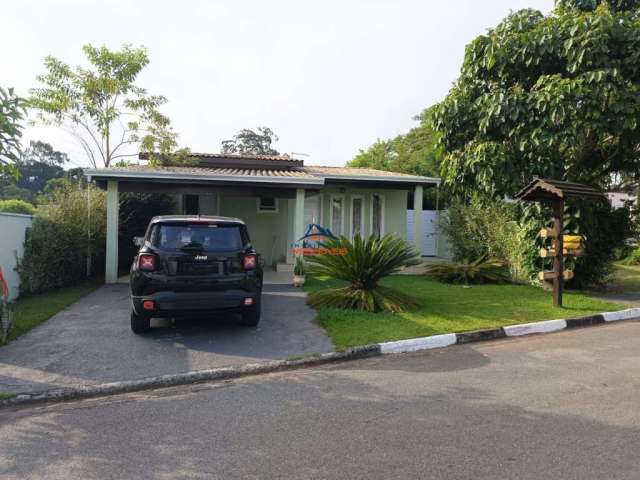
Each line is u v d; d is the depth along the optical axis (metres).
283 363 6.00
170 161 15.97
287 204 16.27
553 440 3.87
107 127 15.82
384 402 4.77
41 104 14.46
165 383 5.41
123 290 10.98
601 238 11.76
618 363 6.07
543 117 10.41
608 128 10.45
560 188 9.04
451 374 5.68
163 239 6.92
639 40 10.02
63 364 5.85
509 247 12.93
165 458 3.63
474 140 11.81
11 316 7.05
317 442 3.87
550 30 10.61
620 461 3.51
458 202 14.90
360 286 9.20
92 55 15.55
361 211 17.05
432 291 11.15
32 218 10.53
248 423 4.28
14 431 4.17
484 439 3.89
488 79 11.89
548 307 9.27
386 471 3.40
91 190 13.34
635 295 11.12
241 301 7.01
